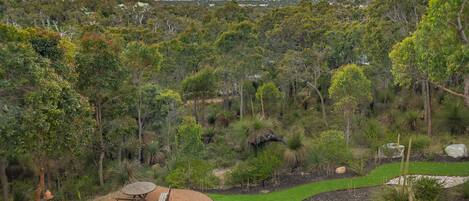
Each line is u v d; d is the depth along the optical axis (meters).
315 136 20.88
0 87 10.59
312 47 28.66
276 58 29.47
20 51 11.09
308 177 15.70
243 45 26.27
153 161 19.16
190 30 36.06
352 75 19.39
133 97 17.11
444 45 12.44
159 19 51.31
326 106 27.25
